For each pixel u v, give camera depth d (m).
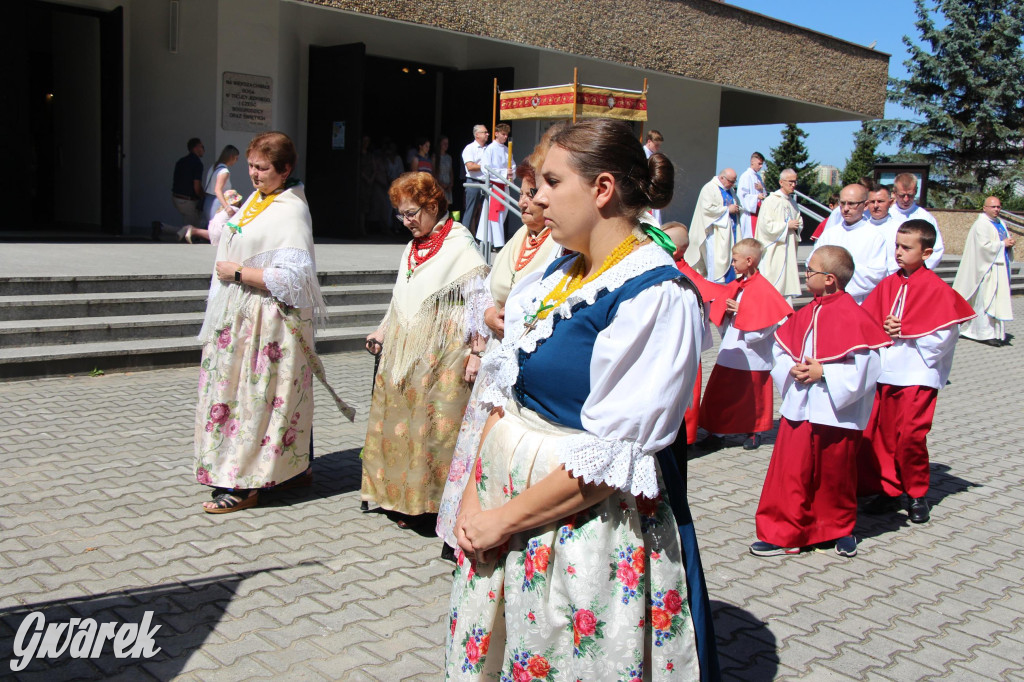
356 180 15.07
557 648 2.18
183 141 13.80
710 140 20.66
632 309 2.06
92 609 3.64
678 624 2.23
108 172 13.48
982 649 3.70
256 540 4.43
